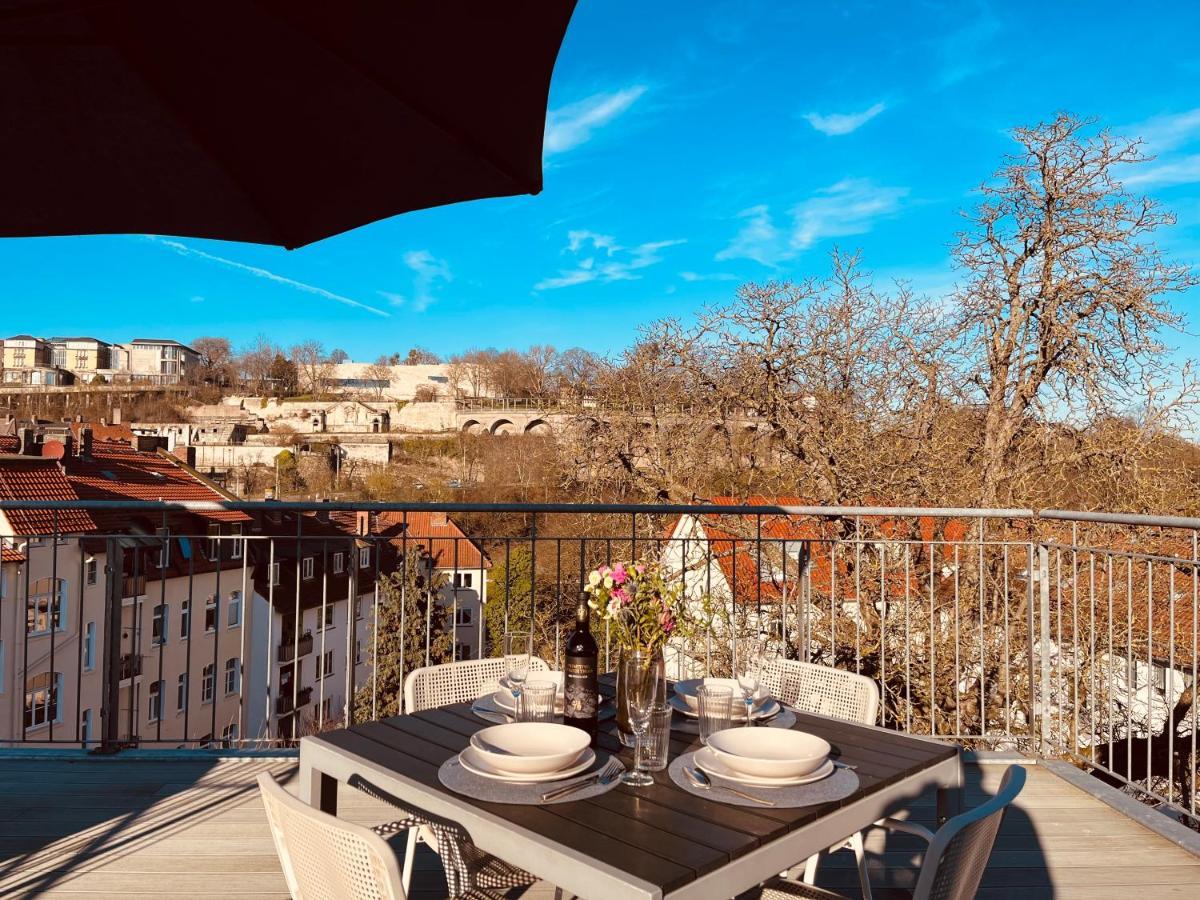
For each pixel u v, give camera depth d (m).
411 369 77.31
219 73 1.61
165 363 97.62
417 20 1.47
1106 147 9.42
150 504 3.34
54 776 3.20
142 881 2.41
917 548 8.88
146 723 17.95
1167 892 2.41
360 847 1.10
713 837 1.21
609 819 1.28
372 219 1.99
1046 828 2.85
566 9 1.41
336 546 24.00
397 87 1.61
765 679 2.40
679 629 1.55
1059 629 3.61
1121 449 8.92
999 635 8.42
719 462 10.96
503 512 3.50
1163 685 8.52
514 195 1.89
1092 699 3.30
